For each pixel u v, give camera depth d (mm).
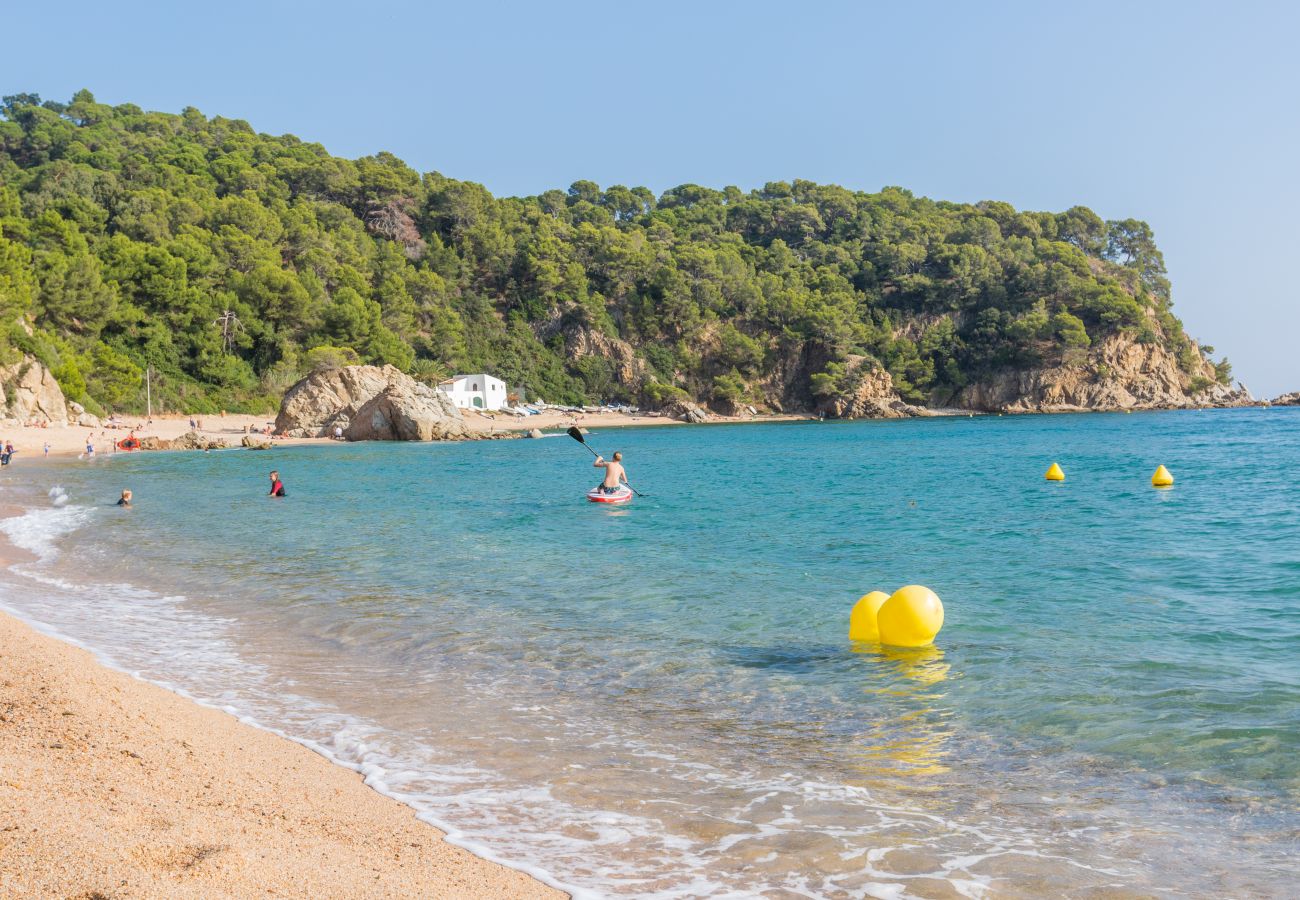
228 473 48344
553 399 149625
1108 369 162500
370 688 10477
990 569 17625
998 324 167375
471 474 46562
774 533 23203
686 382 160125
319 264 128000
